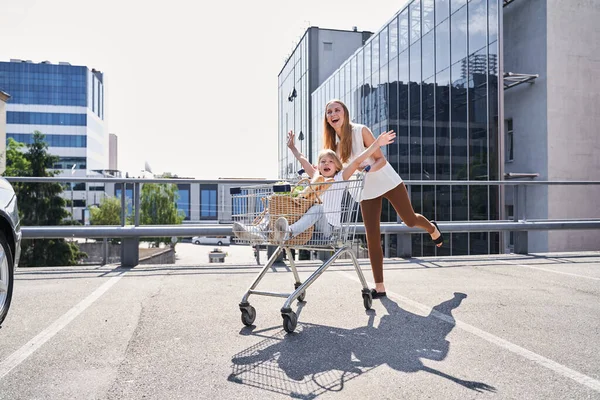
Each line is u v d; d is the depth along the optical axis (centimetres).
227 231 626
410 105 2023
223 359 272
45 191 2559
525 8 1714
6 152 4506
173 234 619
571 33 1641
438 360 269
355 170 367
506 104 1803
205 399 218
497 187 1470
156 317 364
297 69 4197
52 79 10144
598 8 1677
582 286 493
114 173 7650
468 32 1625
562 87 1625
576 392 224
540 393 223
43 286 486
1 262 315
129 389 229
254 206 360
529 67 1694
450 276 555
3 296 319
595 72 1661
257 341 305
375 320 356
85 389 229
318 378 243
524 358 272
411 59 2022
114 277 541
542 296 442
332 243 359
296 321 327
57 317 363
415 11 1989
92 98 10850
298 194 346
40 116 10050
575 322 351
